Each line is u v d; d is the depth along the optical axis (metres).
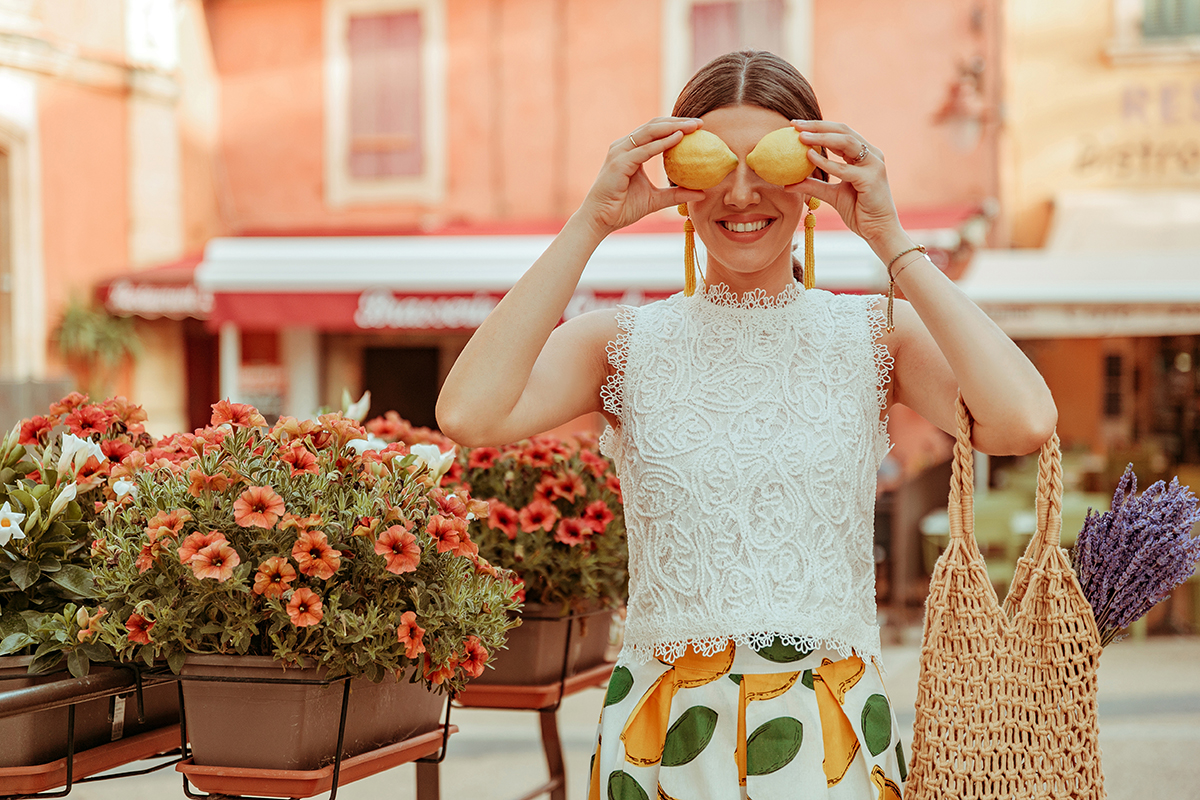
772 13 10.73
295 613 1.74
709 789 1.61
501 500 2.79
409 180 11.52
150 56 10.85
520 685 2.66
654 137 1.66
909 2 10.54
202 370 11.44
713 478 1.67
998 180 10.48
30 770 1.82
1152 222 10.21
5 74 9.67
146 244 10.81
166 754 2.12
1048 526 1.59
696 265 1.85
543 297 1.66
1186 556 1.59
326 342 11.42
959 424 1.61
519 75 11.29
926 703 1.59
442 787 4.45
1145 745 4.98
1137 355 11.20
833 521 1.67
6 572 2.00
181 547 1.78
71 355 10.17
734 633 1.63
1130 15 10.55
